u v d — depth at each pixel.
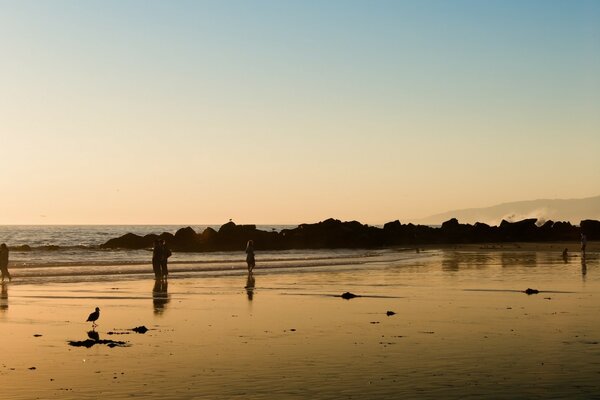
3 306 27.61
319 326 22.33
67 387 14.31
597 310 25.89
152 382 14.76
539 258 65.44
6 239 151.12
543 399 13.36
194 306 27.77
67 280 40.53
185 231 102.00
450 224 133.38
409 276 43.38
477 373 15.48
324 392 13.91
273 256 77.31
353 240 108.31
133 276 44.12
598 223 130.38
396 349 18.30
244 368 16.06
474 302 28.67
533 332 20.88
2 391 13.98
